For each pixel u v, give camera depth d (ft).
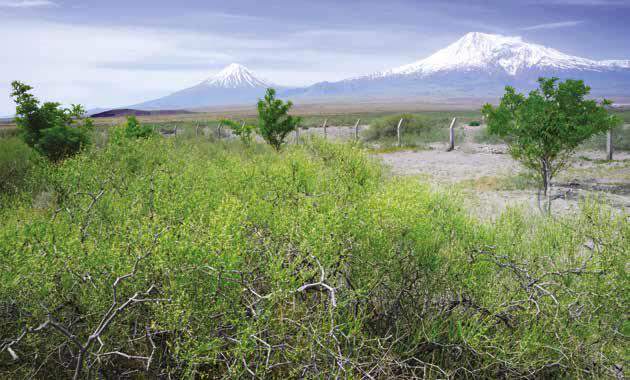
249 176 19.63
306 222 11.05
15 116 35.17
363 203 13.65
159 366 8.70
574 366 9.18
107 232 11.46
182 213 13.46
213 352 8.20
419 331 9.67
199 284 8.91
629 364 9.57
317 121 207.41
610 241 11.88
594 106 32.35
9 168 32.76
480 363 9.44
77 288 9.62
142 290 8.91
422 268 11.34
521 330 9.89
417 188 18.04
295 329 8.96
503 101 34.53
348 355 8.25
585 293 10.19
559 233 16.08
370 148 70.54
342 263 10.35
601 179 41.50
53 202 20.35
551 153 33.37
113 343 9.18
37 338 8.80
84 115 38.99
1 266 9.28
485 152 69.05
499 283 11.59
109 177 18.42
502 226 16.20
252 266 10.18
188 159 26.32
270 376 8.85
